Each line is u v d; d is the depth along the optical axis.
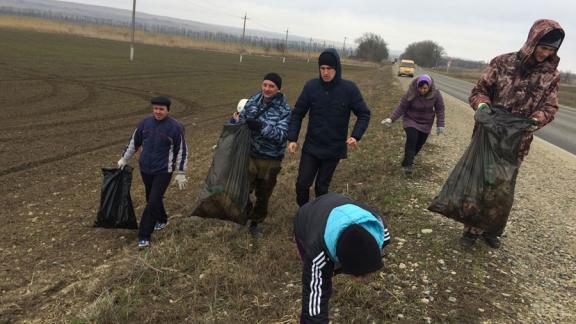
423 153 8.94
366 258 2.18
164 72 28.83
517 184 7.32
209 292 3.92
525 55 4.12
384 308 3.63
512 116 4.14
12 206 6.30
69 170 8.09
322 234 2.45
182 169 5.21
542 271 4.33
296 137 4.70
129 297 3.84
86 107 14.60
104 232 5.55
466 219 4.29
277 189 6.60
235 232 5.10
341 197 2.65
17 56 28.45
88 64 28.44
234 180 4.62
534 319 3.55
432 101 7.12
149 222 5.05
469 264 4.34
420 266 4.28
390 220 5.34
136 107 15.27
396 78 44.03
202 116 14.87
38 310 3.93
